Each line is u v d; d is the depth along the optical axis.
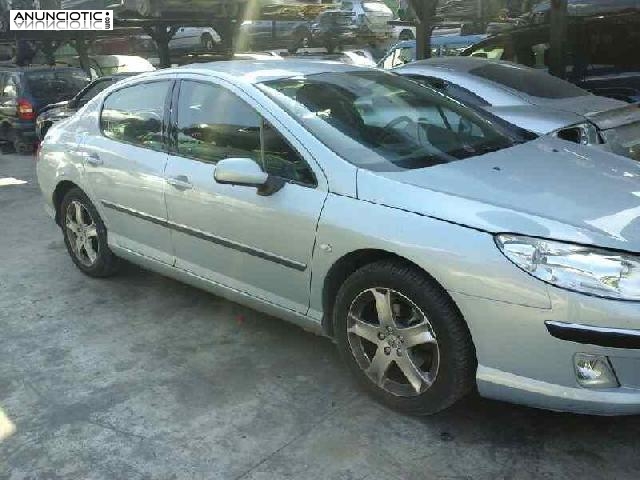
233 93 3.50
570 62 7.70
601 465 2.57
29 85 11.23
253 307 3.53
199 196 3.52
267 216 3.18
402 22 9.36
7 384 3.37
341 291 2.98
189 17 11.65
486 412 2.94
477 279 2.50
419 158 3.13
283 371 3.38
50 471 2.68
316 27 18.00
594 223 2.51
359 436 2.81
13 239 5.91
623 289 2.34
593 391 2.42
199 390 3.23
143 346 3.72
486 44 8.59
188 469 2.66
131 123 4.14
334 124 3.25
